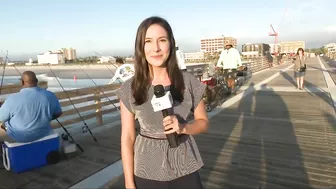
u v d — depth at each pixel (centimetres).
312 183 321
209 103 736
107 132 562
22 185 332
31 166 374
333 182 322
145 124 147
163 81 149
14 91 503
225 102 841
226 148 442
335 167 362
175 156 145
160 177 143
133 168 150
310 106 752
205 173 353
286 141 471
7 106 358
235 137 498
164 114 137
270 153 416
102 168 377
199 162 154
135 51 147
